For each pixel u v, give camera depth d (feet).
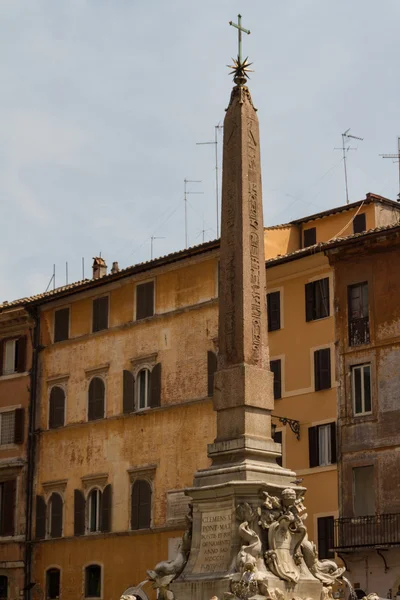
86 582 214.69
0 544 230.68
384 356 182.60
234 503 97.86
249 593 92.48
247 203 107.24
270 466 101.14
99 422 219.20
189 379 206.39
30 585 223.51
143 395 214.69
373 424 181.78
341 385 186.91
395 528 175.42
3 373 240.53
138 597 203.92
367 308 186.39
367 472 181.78
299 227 223.71
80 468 220.84
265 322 106.22
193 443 202.69
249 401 102.68
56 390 229.66
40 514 225.56
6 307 242.58
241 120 108.88
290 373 194.18
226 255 106.93
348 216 216.95
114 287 223.10
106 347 222.07
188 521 102.22
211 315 205.36
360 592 176.04
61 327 231.91
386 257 184.85
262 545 96.73
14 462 231.50
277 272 199.52
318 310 192.75
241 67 111.24
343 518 181.78
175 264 212.43
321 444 188.24
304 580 97.19
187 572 100.01
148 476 208.64
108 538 212.43
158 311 214.69
